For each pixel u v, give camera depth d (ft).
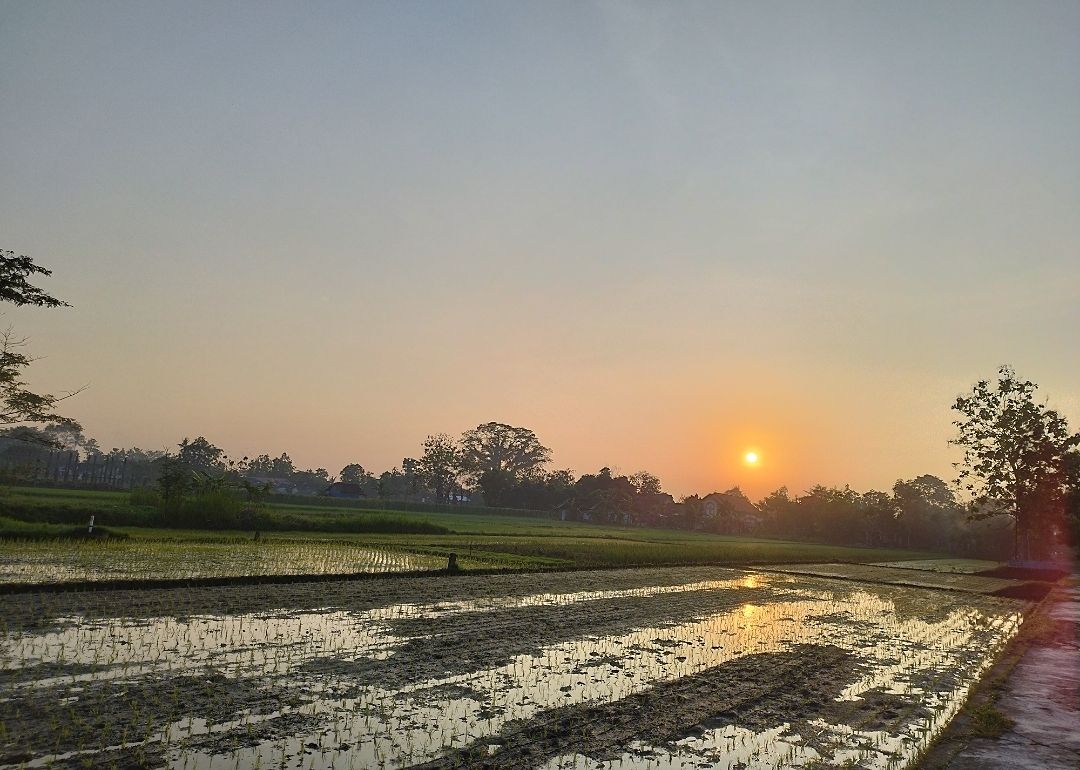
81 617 48.42
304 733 28.91
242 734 28.27
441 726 30.91
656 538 250.98
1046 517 188.85
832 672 47.29
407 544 134.72
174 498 139.03
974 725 36.04
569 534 226.17
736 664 47.65
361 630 50.16
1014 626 76.48
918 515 374.63
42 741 26.16
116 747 26.05
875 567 173.88
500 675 40.27
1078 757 31.86
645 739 31.37
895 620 76.07
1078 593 132.36
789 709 37.50
